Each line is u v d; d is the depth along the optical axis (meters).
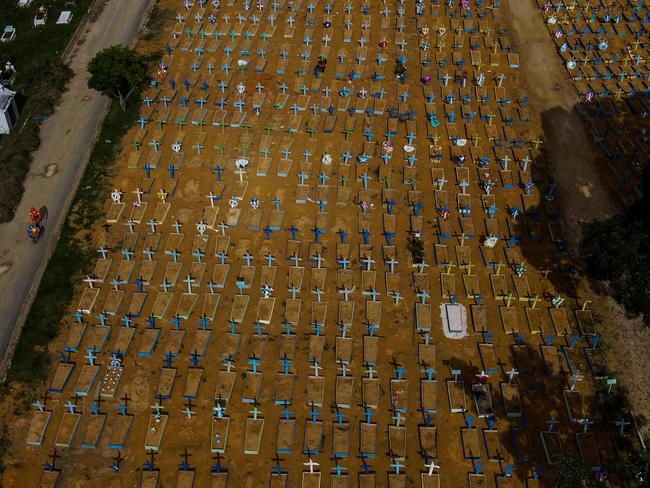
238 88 59.69
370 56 65.19
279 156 54.06
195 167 53.06
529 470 36.72
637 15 71.69
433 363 41.22
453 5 72.06
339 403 39.00
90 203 50.38
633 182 52.88
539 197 51.53
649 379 40.81
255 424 38.12
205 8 71.25
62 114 58.47
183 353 41.38
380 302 44.28
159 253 46.81
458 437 38.03
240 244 47.47
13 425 38.19
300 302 44.00
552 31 69.25
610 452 37.62
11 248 47.38
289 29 67.56
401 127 57.12
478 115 58.75
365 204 49.78
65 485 35.81
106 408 38.84
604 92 61.34
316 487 35.78
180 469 36.38
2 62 64.19
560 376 40.88
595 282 45.69
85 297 44.00
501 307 44.25
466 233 48.66
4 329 42.75
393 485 35.88
